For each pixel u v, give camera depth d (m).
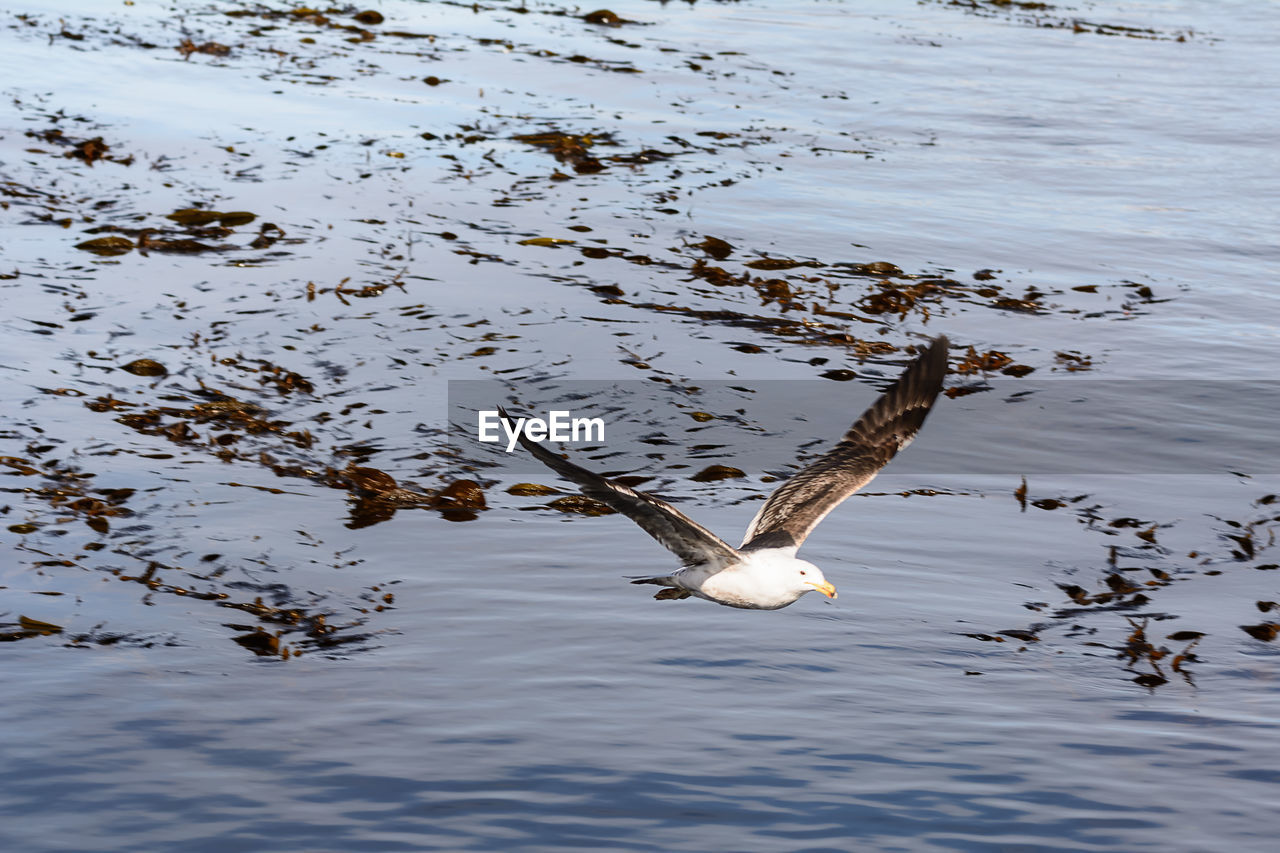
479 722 10.52
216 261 21.42
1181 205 27.42
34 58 30.95
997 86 36.09
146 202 23.56
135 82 30.14
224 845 8.98
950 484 15.85
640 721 10.55
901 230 24.81
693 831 9.19
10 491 14.57
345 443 16.25
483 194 25.03
